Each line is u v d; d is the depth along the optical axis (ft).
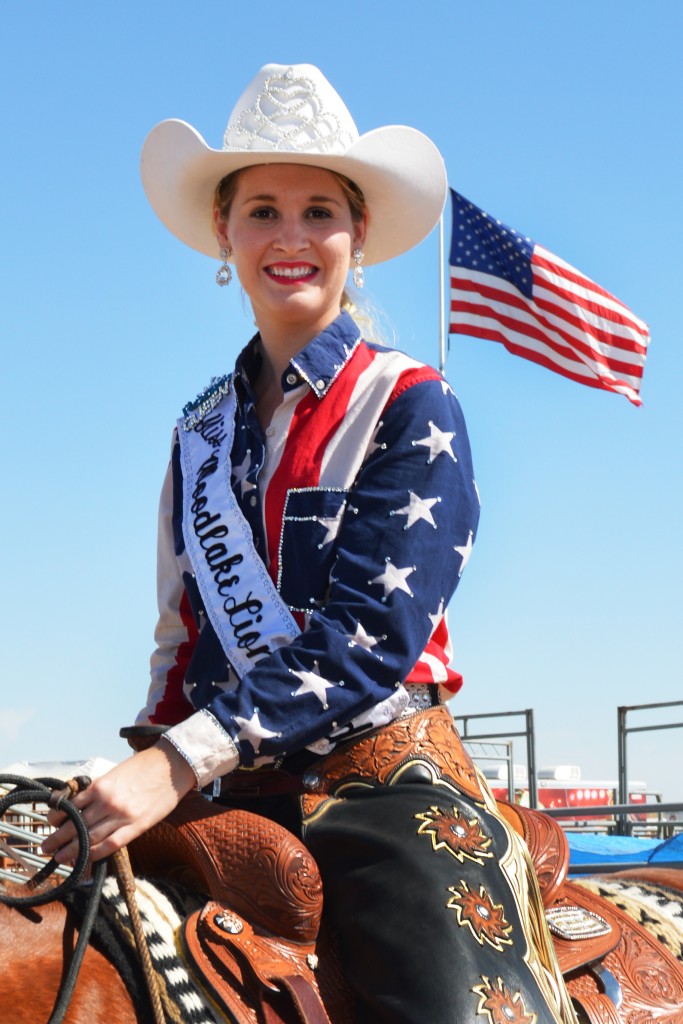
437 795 7.64
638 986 8.64
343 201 9.26
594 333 33.06
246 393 9.23
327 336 8.84
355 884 7.33
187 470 9.21
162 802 7.22
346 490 8.41
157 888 7.50
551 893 8.58
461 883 7.27
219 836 7.39
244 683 7.54
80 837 6.83
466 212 33.81
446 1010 6.80
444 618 8.46
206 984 6.78
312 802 7.72
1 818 7.98
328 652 7.59
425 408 8.46
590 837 30.89
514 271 33.35
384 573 7.88
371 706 7.70
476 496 8.50
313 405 8.72
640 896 9.89
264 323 9.18
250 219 9.14
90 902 6.68
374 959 7.11
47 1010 6.35
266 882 7.14
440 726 8.07
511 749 34.55
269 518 8.59
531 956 7.30
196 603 8.88
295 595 8.35
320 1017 6.77
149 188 10.32
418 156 9.56
